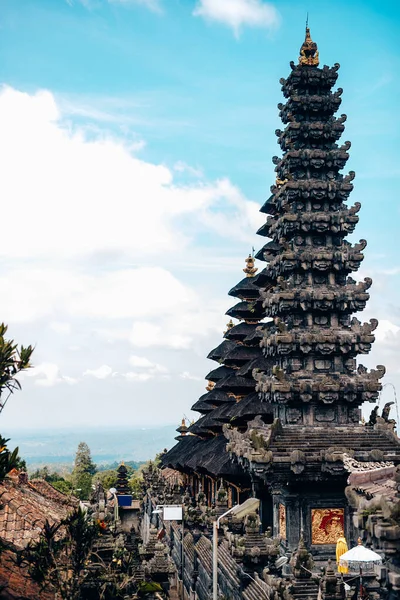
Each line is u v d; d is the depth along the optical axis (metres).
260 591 28.08
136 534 86.12
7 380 17.56
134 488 152.38
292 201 46.06
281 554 40.53
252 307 63.53
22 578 23.97
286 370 43.69
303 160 45.72
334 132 46.62
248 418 56.12
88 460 182.00
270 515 46.94
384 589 19.61
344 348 42.84
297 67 47.09
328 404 42.28
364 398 42.25
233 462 46.88
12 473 49.97
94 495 68.56
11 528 33.03
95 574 25.00
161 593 28.41
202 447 66.50
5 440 18.22
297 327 43.81
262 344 45.91
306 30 48.12
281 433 41.31
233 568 33.44
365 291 43.88
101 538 27.80
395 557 18.02
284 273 45.91
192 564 45.47
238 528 39.34
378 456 38.53
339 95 47.06
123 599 25.12
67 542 23.28
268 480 39.22
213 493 64.62
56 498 50.72
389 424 41.94
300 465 38.50
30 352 17.86
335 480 39.44
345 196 45.66
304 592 25.81
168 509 48.81
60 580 22.19
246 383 59.97
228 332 65.38
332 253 44.47
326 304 43.41
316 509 40.25
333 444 40.81
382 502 17.95
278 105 49.31
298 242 45.41
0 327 17.80
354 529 39.97
